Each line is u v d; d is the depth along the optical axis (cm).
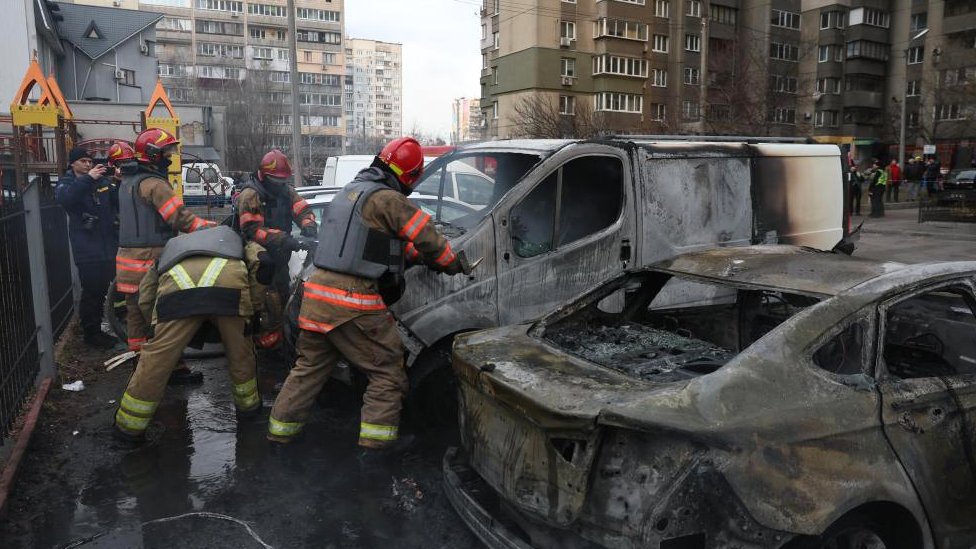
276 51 9406
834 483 239
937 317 374
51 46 3406
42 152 1150
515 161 496
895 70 5247
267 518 346
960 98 4291
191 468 402
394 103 17638
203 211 1585
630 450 235
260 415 484
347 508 356
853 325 274
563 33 4428
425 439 440
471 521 295
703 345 347
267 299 588
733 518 225
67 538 326
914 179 2989
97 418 477
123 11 4556
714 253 381
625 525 231
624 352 332
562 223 470
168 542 323
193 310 415
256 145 7050
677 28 4659
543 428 253
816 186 604
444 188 554
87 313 635
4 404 416
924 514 261
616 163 492
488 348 325
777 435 234
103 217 625
